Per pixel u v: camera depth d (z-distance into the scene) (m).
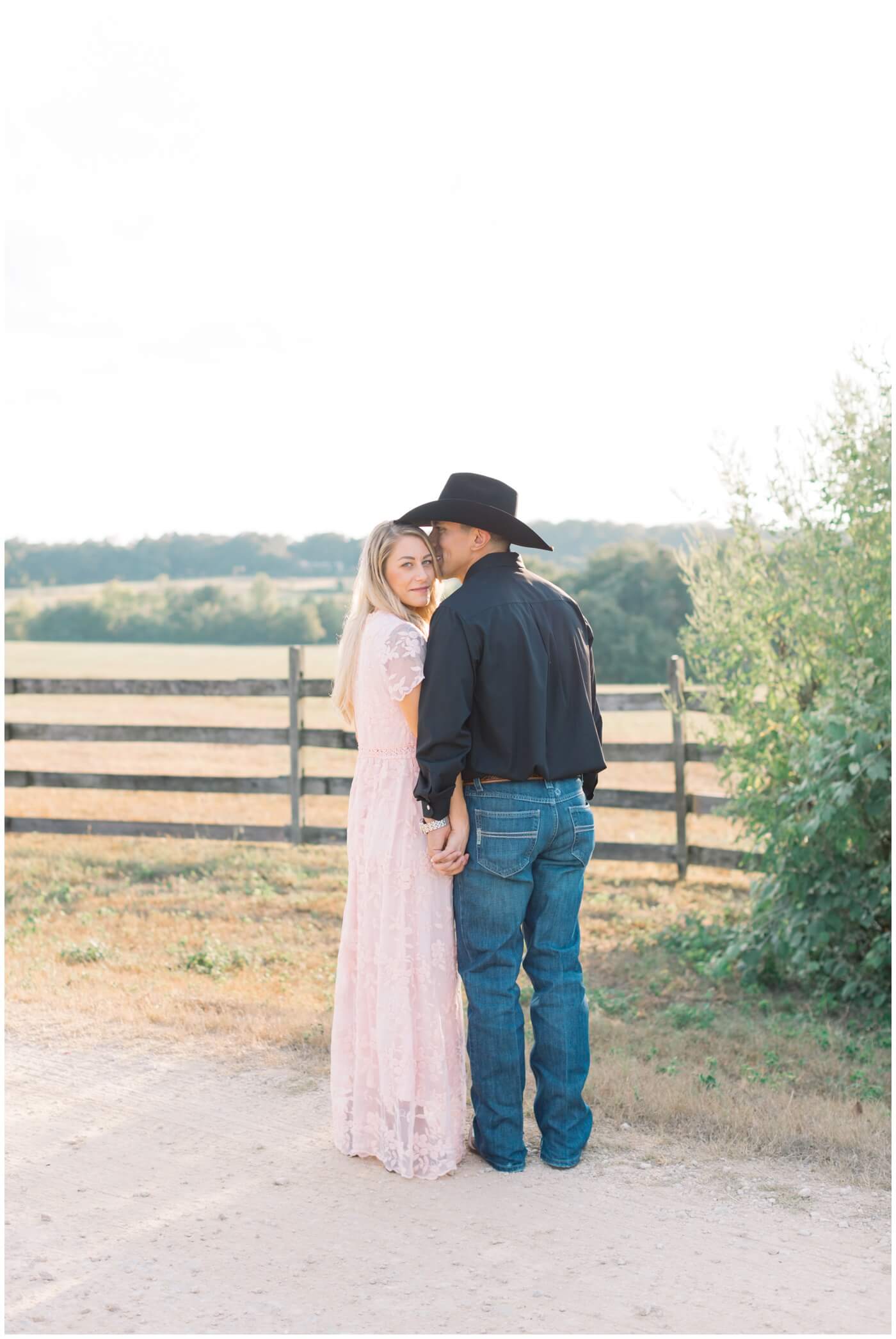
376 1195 3.27
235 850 8.77
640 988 5.64
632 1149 3.61
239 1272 2.84
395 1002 3.41
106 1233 3.04
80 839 9.36
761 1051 4.61
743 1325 2.60
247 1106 3.92
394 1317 2.63
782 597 5.91
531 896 3.53
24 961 5.64
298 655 8.96
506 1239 3.01
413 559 3.53
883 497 5.55
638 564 42.50
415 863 3.42
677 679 8.00
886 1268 2.86
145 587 62.31
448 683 3.28
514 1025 3.43
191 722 20.59
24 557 65.69
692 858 8.02
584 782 3.72
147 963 5.73
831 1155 3.55
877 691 5.29
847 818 5.20
